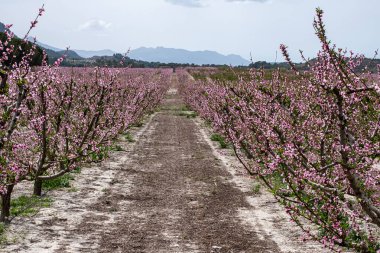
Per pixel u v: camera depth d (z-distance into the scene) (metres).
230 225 9.55
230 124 10.77
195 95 37.16
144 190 12.55
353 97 5.95
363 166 5.86
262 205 11.16
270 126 7.20
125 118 16.83
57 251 7.72
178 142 22.59
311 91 7.07
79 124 12.35
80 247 7.98
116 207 10.73
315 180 6.11
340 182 6.64
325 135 6.95
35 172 9.59
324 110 6.89
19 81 7.77
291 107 8.18
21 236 8.30
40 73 8.72
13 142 8.89
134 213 10.29
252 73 10.29
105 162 16.25
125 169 15.35
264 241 8.56
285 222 9.78
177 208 10.83
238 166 16.20
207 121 30.41
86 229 8.98
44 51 9.09
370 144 5.94
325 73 5.80
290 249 8.12
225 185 13.35
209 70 92.56
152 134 25.44
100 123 12.91
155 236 8.75
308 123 7.73
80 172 14.36
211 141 23.16
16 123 8.40
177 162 17.08
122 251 7.88
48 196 11.27
